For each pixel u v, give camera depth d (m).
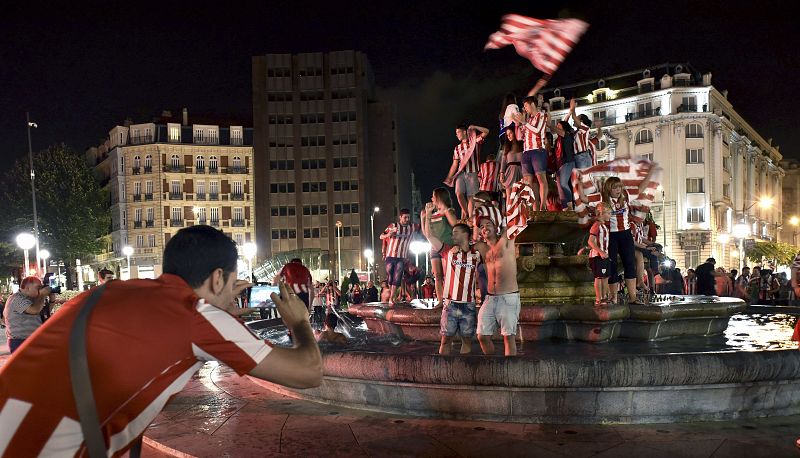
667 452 4.57
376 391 6.03
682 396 5.41
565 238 9.93
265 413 6.00
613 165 10.05
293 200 71.25
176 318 1.96
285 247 70.69
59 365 1.82
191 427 5.47
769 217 87.69
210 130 70.81
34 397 1.81
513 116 10.52
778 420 5.45
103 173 77.19
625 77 64.88
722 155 62.84
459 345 8.80
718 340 8.48
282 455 4.61
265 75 71.94
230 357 2.02
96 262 74.75
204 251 2.21
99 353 1.84
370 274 58.59
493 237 6.98
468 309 7.23
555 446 4.75
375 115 74.19
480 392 5.59
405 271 17.59
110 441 1.95
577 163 10.06
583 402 5.40
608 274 8.74
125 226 68.06
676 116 59.59
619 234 8.91
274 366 2.08
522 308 8.64
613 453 4.55
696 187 59.78
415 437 5.05
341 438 5.05
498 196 10.24
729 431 5.11
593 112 65.62
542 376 5.39
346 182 71.38
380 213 73.06
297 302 2.32
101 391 1.84
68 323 1.88
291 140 71.88
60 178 56.25
